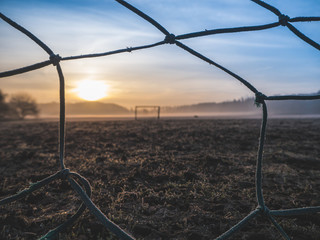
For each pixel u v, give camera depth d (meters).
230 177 4.00
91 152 6.41
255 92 1.25
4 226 2.21
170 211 2.64
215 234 2.17
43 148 7.36
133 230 2.23
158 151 6.38
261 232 2.16
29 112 54.91
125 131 12.12
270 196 3.13
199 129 12.59
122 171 4.31
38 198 3.03
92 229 2.18
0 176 4.22
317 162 5.23
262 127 1.34
